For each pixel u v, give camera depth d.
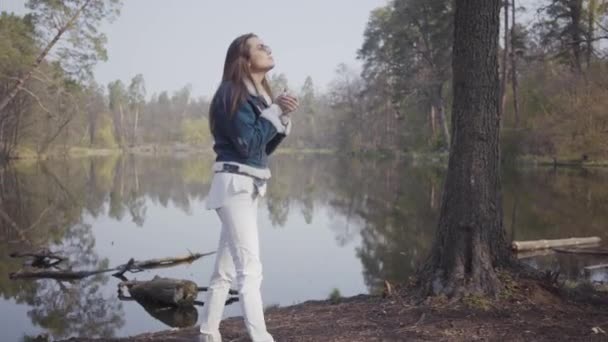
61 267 9.38
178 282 7.29
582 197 17.05
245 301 2.99
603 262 8.80
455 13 4.50
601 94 28.48
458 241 4.41
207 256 10.37
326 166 43.00
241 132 2.84
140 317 6.62
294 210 16.64
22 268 9.17
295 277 8.21
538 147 31.94
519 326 3.68
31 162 42.25
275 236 12.09
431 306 4.16
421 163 41.09
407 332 3.66
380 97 52.62
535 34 33.31
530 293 4.21
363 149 64.06
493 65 4.41
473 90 4.40
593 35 30.91
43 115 39.28
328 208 17.00
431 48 38.81
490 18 4.36
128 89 102.12
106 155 70.56
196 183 27.55
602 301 4.32
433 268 4.54
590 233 11.45
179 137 107.44
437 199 18.62
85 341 4.12
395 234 12.04
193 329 4.26
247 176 2.95
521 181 22.50
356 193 21.27
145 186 25.52
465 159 4.43
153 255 10.40
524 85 36.16
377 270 8.65
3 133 39.72
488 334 3.54
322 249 10.48
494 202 4.47
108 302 7.29
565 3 31.36
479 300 4.12
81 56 25.66
